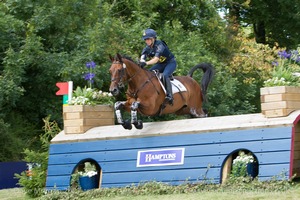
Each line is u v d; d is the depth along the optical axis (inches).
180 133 467.8
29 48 754.8
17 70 752.3
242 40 979.9
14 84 740.0
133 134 490.9
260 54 943.0
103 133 511.5
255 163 443.2
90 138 512.4
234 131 444.5
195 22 970.1
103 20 826.8
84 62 771.4
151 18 867.4
